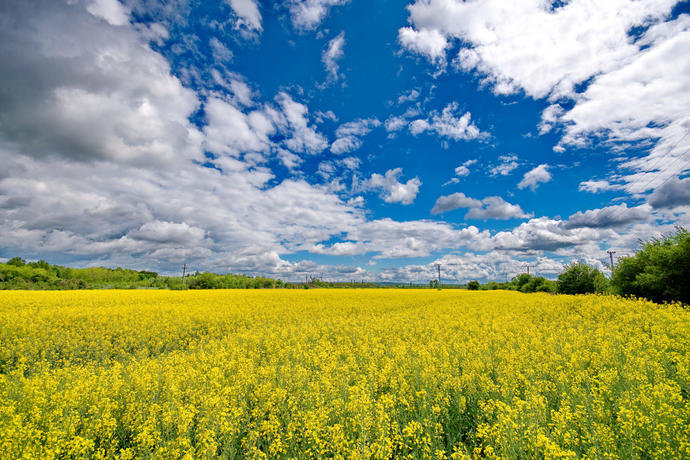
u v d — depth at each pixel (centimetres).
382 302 2900
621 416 489
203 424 528
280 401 624
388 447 458
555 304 2244
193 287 6022
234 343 1200
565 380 679
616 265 2434
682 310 1472
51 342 1215
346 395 646
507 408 505
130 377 745
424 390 624
